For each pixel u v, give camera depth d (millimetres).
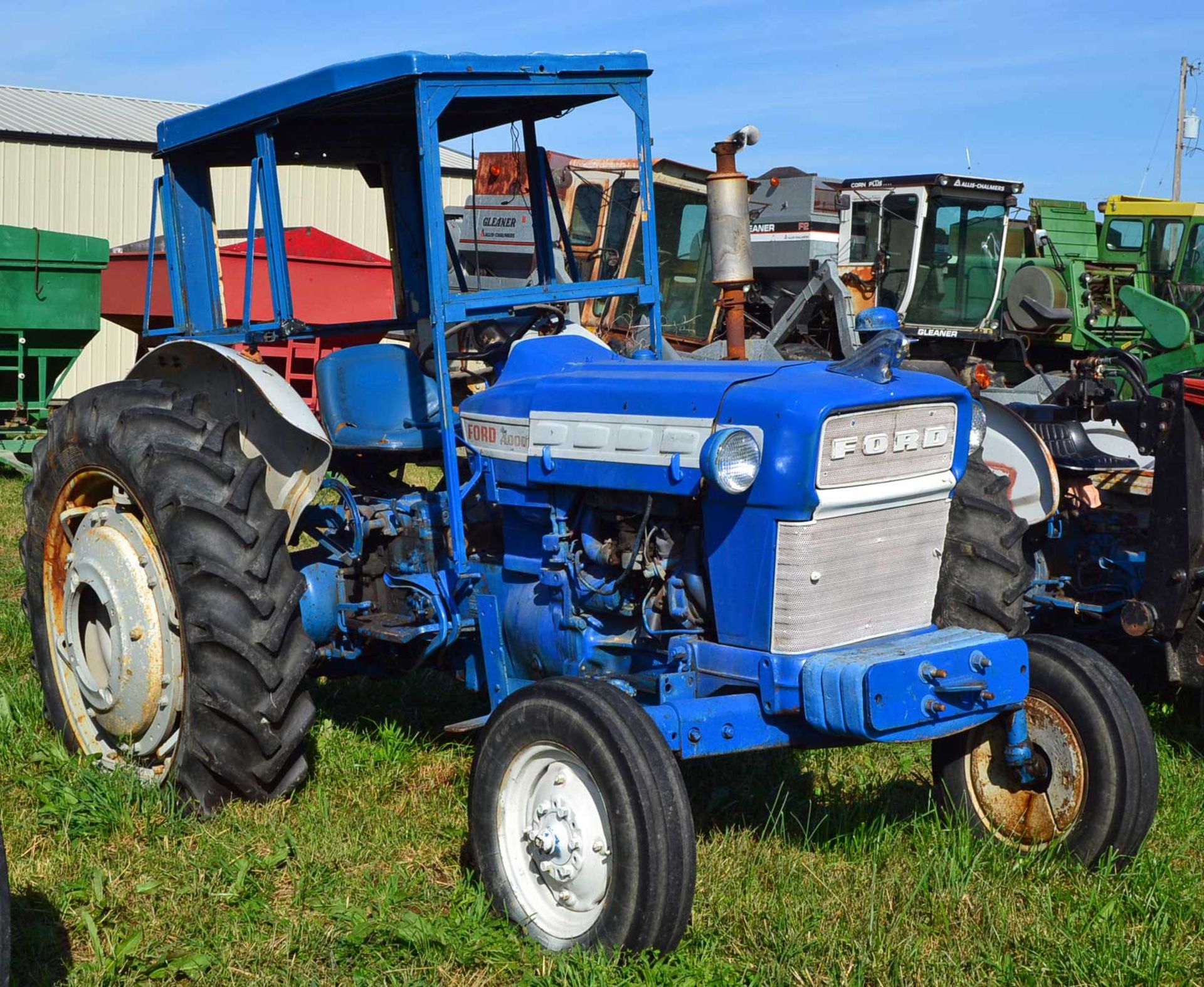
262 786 4277
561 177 11781
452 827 4156
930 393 3652
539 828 3486
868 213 15742
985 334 15516
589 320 9656
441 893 3713
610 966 3217
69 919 3533
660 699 3646
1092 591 5816
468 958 3350
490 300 4320
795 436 3424
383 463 5250
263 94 4625
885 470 3600
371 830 4141
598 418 3859
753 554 3521
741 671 3572
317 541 4977
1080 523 5984
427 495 4781
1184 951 3428
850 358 3662
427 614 4531
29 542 4867
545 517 4094
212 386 4746
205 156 5250
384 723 5195
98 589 4426
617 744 3248
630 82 4613
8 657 5906
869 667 3346
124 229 21609
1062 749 3904
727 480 3404
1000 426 5582
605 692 3393
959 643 3594
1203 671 4758
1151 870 3793
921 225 15211
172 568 4207
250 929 3480
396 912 3562
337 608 4777
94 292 12500
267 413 4555
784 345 14617
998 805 4109
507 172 5578
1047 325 15055
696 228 14078
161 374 4910
